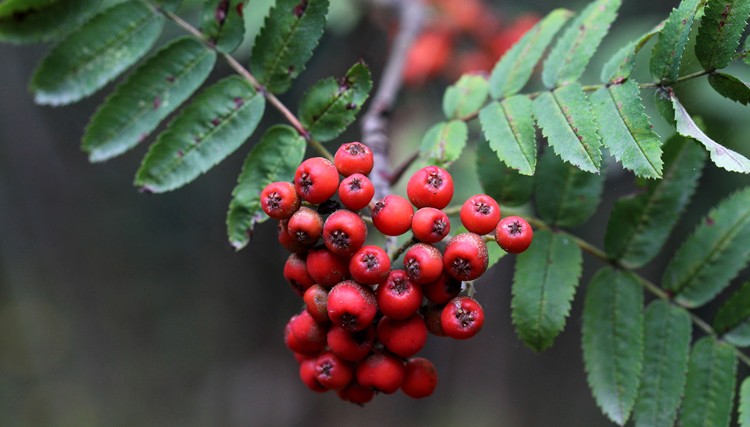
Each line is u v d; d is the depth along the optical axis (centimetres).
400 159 60
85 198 96
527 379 98
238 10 41
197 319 111
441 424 101
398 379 39
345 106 41
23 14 40
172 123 41
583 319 43
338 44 65
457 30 61
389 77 50
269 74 41
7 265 101
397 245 41
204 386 111
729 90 39
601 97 39
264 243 94
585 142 39
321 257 38
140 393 112
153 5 41
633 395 42
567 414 97
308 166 38
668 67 39
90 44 41
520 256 42
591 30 40
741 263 42
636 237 43
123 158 88
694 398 42
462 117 43
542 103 40
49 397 107
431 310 39
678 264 43
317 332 39
